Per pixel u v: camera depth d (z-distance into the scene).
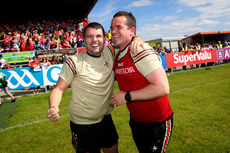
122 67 1.37
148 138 1.39
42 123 3.61
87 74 1.47
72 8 18.62
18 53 8.53
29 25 14.67
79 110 1.53
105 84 1.55
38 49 9.47
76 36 13.82
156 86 1.16
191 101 4.32
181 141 2.51
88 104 1.50
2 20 15.52
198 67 11.52
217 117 3.24
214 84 6.14
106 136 1.74
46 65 7.02
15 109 4.76
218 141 2.45
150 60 1.18
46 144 2.71
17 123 3.66
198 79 7.50
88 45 1.46
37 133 3.12
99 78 1.50
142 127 1.41
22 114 4.28
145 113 1.34
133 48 1.23
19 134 3.11
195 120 3.17
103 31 1.51
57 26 15.83
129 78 1.35
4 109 4.79
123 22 1.31
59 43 11.64
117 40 1.34
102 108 1.58
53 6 17.56
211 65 12.05
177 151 2.27
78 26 16.50
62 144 2.69
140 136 1.44
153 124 1.35
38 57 8.52
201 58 11.07
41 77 6.94
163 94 1.16
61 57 8.66
